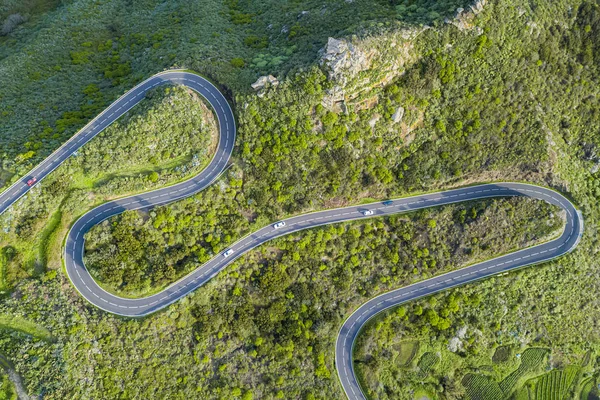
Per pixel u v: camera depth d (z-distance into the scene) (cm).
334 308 8388
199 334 7550
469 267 8869
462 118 8838
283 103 8112
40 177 7488
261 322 7881
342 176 8406
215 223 7981
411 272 8638
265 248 8125
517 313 8862
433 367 8594
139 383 7075
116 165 7725
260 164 8112
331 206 8575
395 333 8512
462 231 8794
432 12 8594
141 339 7231
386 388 8406
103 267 7256
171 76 8531
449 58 8544
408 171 8712
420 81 8500
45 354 6675
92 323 7088
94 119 8100
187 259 7719
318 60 8088
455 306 8638
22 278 7050
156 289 7531
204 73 8556
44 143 7819
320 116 8162
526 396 8812
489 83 8850
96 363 6956
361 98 8294
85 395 6731
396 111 8475
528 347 8925
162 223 7638
